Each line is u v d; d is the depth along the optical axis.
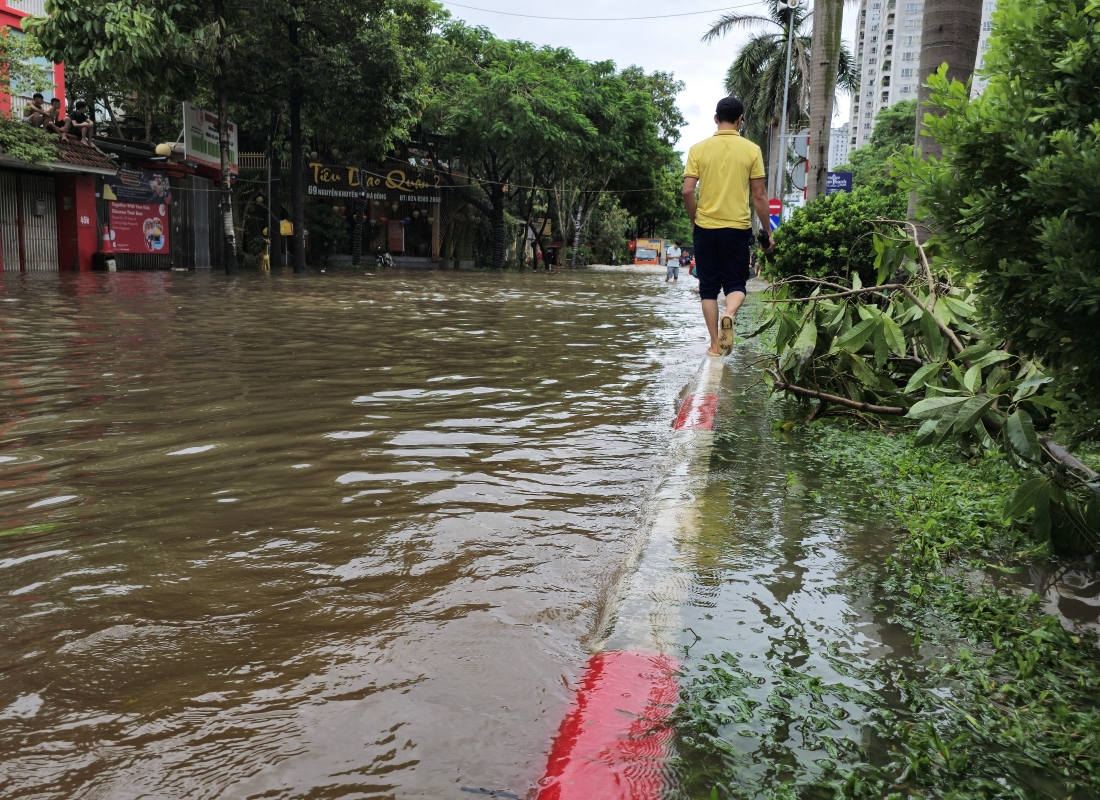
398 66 26.22
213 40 21.19
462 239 42.75
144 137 32.22
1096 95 2.51
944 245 2.90
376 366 7.12
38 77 19.84
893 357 5.26
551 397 5.95
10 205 19.98
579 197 51.53
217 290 16.08
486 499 3.50
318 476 3.79
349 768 1.65
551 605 2.46
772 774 1.61
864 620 2.32
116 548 2.85
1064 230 2.34
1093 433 2.63
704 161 7.12
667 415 5.44
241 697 1.91
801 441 4.58
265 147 32.53
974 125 2.71
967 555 2.89
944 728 1.79
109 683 1.97
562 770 1.61
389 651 2.14
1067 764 1.68
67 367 6.54
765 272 11.05
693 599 2.41
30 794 1.56
